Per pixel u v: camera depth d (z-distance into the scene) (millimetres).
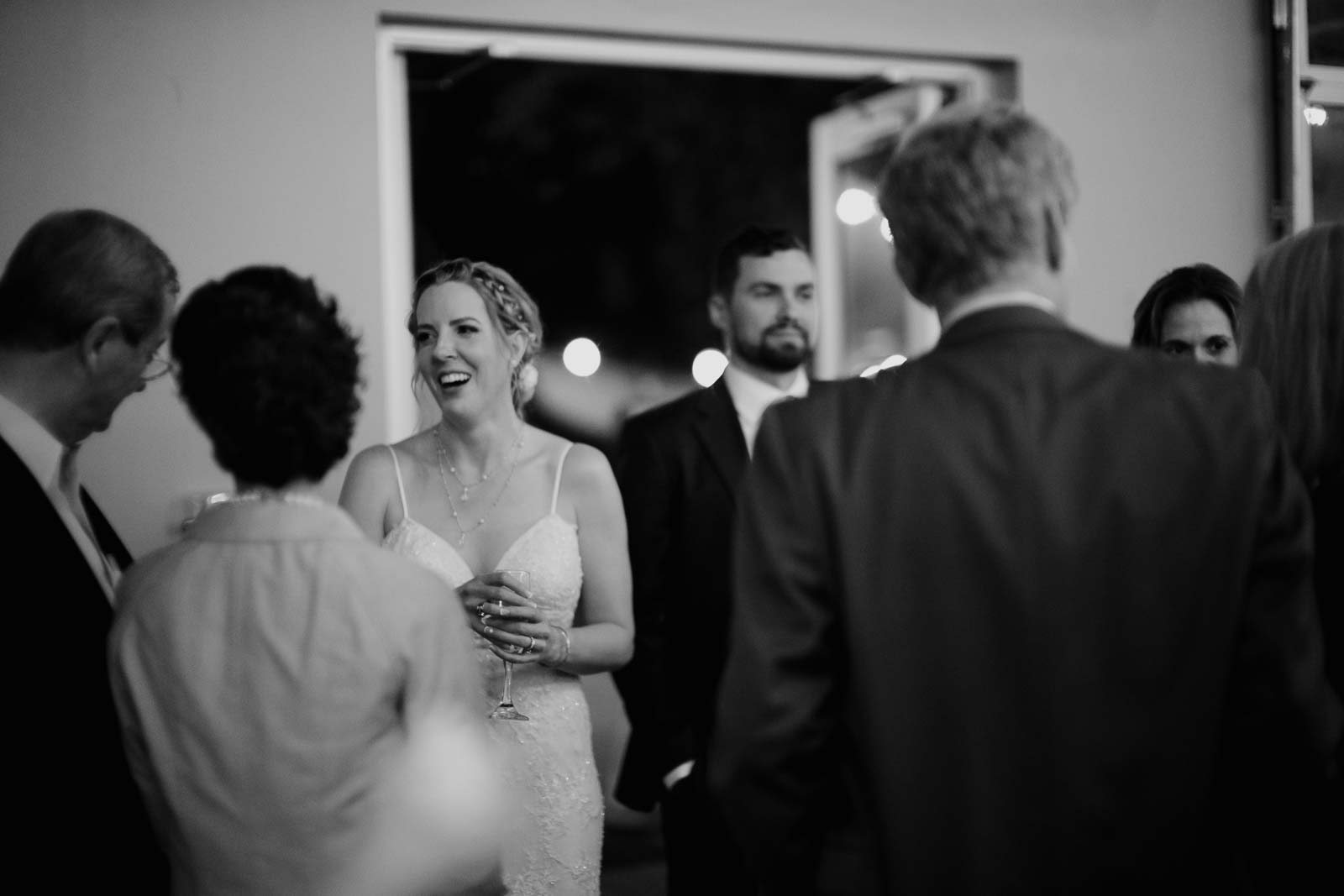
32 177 3775
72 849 1794
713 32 4352
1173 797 1605
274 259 3971
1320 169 4926
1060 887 1601
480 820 1714
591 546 3045
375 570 1716
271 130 3967
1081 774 1597
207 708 1667
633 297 6609
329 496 4031
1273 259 2152
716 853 3150
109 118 3834
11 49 3752
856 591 1652
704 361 6105
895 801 1640
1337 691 1889
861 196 5348
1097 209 4766
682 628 3256
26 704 1787
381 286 4070
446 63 4508
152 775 1702
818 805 1719
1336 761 1666
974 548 1628
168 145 3883
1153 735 1604
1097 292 4770
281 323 1750
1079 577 1604
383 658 1679
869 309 5816
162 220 3879
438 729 1698
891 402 1700
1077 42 4746
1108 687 1603
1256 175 4922
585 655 2896
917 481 1655
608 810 5074
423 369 3000
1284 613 1627
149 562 1758
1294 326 2090
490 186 6145
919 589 1645
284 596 1684
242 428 1726
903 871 1637
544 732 2916
